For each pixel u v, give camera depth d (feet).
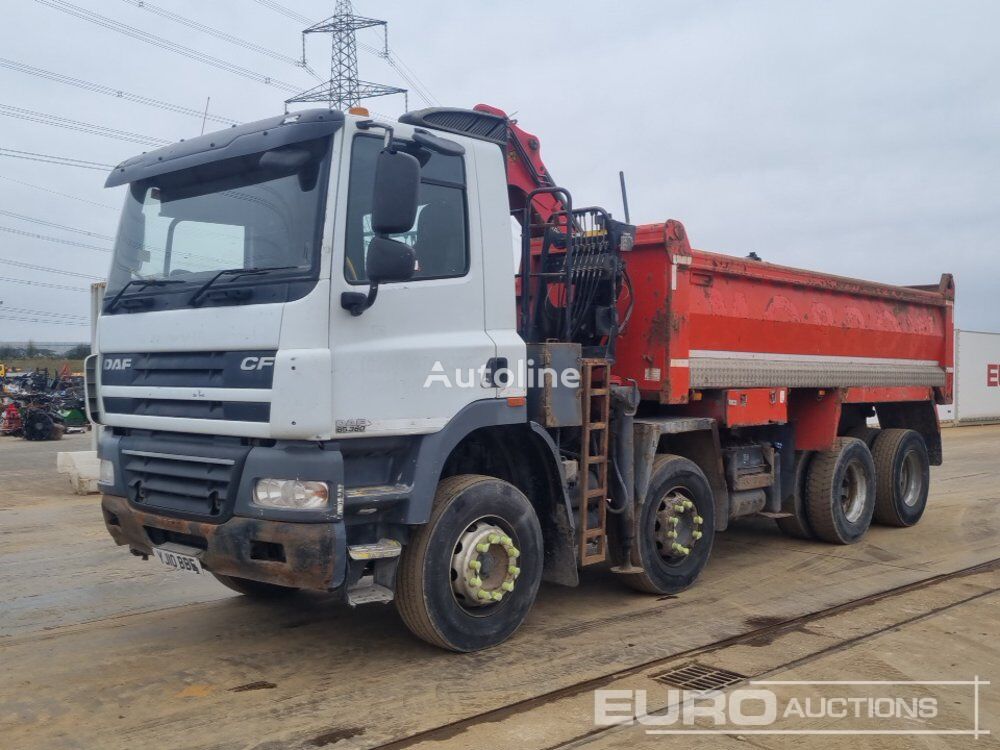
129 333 18.30
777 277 26.91
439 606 17.71
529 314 22.36
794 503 29.53
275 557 16.12
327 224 16.01
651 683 16.89
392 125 17.21
